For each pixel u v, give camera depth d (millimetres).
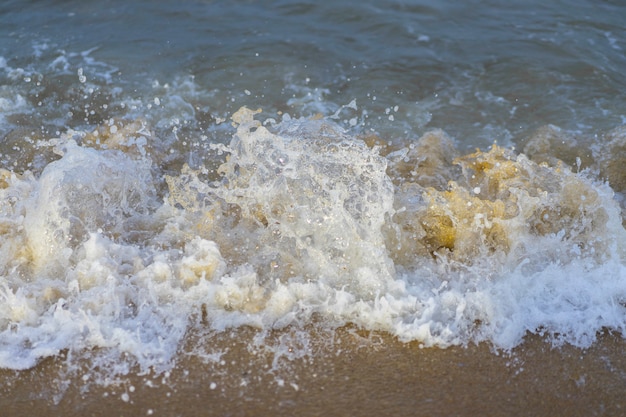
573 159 4980
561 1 7469
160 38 6777
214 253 3781
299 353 3344
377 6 7387
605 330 3504
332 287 3668
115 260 3785
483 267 3824
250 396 3139
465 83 6105
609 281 3711
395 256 3910
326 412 3074
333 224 3887
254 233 4008
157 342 3369
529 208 4047
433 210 4082
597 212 4047
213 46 6656
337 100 5898
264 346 3373
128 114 5590
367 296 3625
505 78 6160
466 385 3213
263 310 3535
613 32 6879
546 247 3916
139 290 3607
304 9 7344
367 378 3230
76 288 3590
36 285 3623
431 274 3801
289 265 3793
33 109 5602
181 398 3121
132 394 3135
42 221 3889
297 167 4105
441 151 4984
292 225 3943
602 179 4805
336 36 6863
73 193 4152
